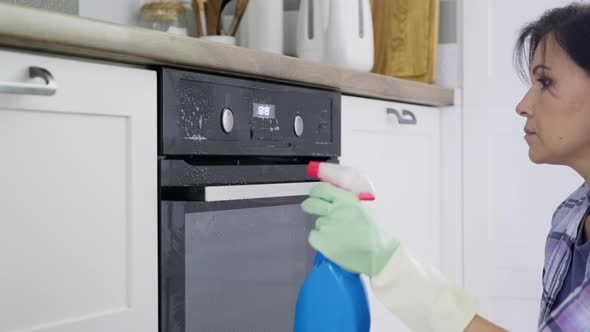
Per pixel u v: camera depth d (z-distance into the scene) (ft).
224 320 4.35
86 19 3.34
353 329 2.67
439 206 7.28
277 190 4.45
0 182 3.14
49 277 3.36
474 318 2.52
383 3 7.38
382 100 6.13
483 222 7.11
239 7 6.33
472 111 7.14
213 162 4.32
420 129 6.79
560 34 2.48
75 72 3.43
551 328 2.45
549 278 2.91
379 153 6.09
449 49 7.30
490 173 7.08
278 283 4.81
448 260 7.26
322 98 5.19
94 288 3.58
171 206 3.97
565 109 2.47
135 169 3.76
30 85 3.09
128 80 3.71
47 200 3.34
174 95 3.95
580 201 3.01
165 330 3.95
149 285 3.85
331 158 5.39
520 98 6.93
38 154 3.29
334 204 2.59
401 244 2.59
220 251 4.30
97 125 3.58
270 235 4.71
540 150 2.61
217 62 4.13
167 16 5.89
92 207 3.56
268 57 4.53
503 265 7.05
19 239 3.22
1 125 3.13
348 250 2.54
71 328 3.46
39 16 3.14
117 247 3.70
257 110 4.56
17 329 3.23
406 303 2.50
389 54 7.37
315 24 6.59
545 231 6.89
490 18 7.08
